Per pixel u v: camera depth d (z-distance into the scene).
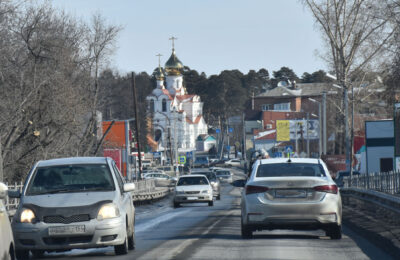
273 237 41.84
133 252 35.12
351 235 43.78
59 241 32.47
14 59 109.88
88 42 133.50
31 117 113.94
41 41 111.50
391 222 48.69
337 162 150.38
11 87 109.44
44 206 32.84
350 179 99.19
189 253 33.12
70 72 122.19
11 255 25.19
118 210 33.56
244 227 39.31
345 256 31.81
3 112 107.31
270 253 32.59
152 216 74.75
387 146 168.25
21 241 32.53
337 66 170.62
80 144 132.25
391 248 33.44
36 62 111.12
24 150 116.19
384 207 52.44
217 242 38.47
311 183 38.22
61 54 116.06
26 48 111.62
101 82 147.12
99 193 34.19
